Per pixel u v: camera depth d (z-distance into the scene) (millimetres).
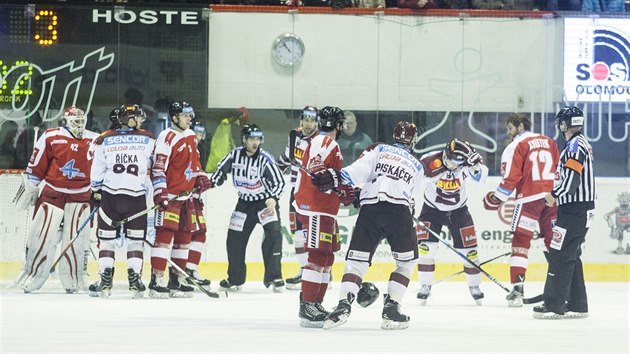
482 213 29016
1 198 27719
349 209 28812
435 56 29172
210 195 28484
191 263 25000
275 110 28953
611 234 29234
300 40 28922
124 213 23000
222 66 28750
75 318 18859
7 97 28281
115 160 22938
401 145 17562
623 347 15406
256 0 29312
